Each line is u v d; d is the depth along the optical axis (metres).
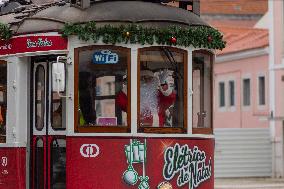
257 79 66.69
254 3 89.81
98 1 24.80
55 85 23.58
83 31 24.05
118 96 24.06
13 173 25.83
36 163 25.53
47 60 25.17
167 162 24.30
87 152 24.05
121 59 24.09
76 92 24.17
